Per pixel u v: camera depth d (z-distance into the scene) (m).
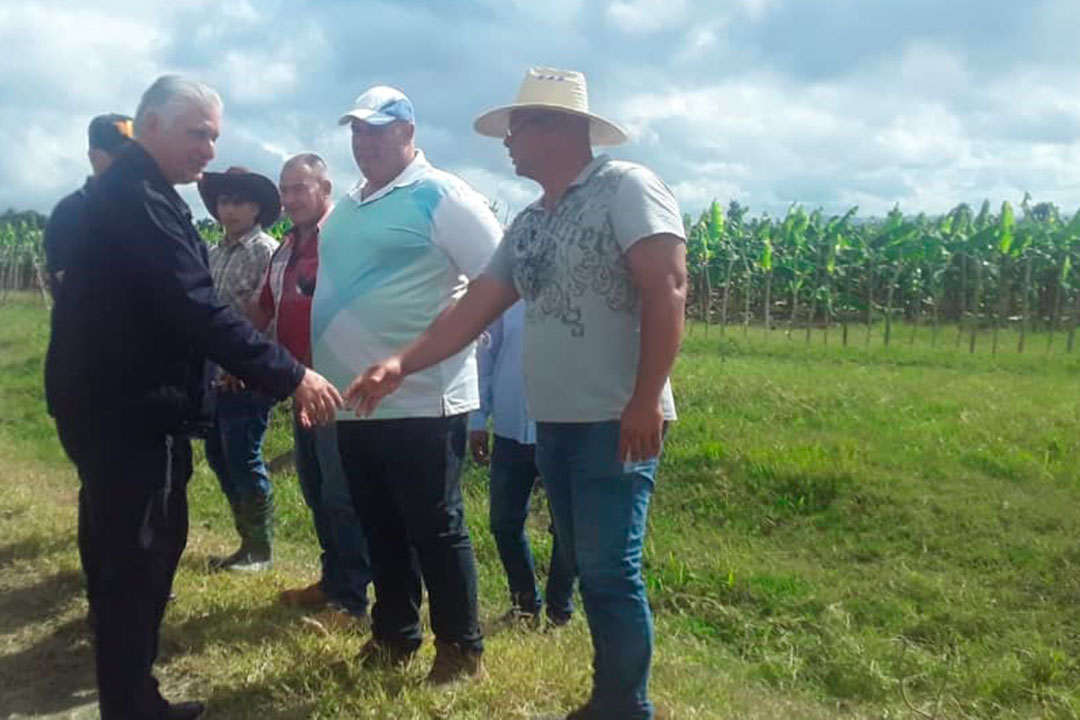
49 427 10.57
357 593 4.83
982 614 5.45
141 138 3.45
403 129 3.91
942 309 21.72
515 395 4.90
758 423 9.10
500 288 3.62
